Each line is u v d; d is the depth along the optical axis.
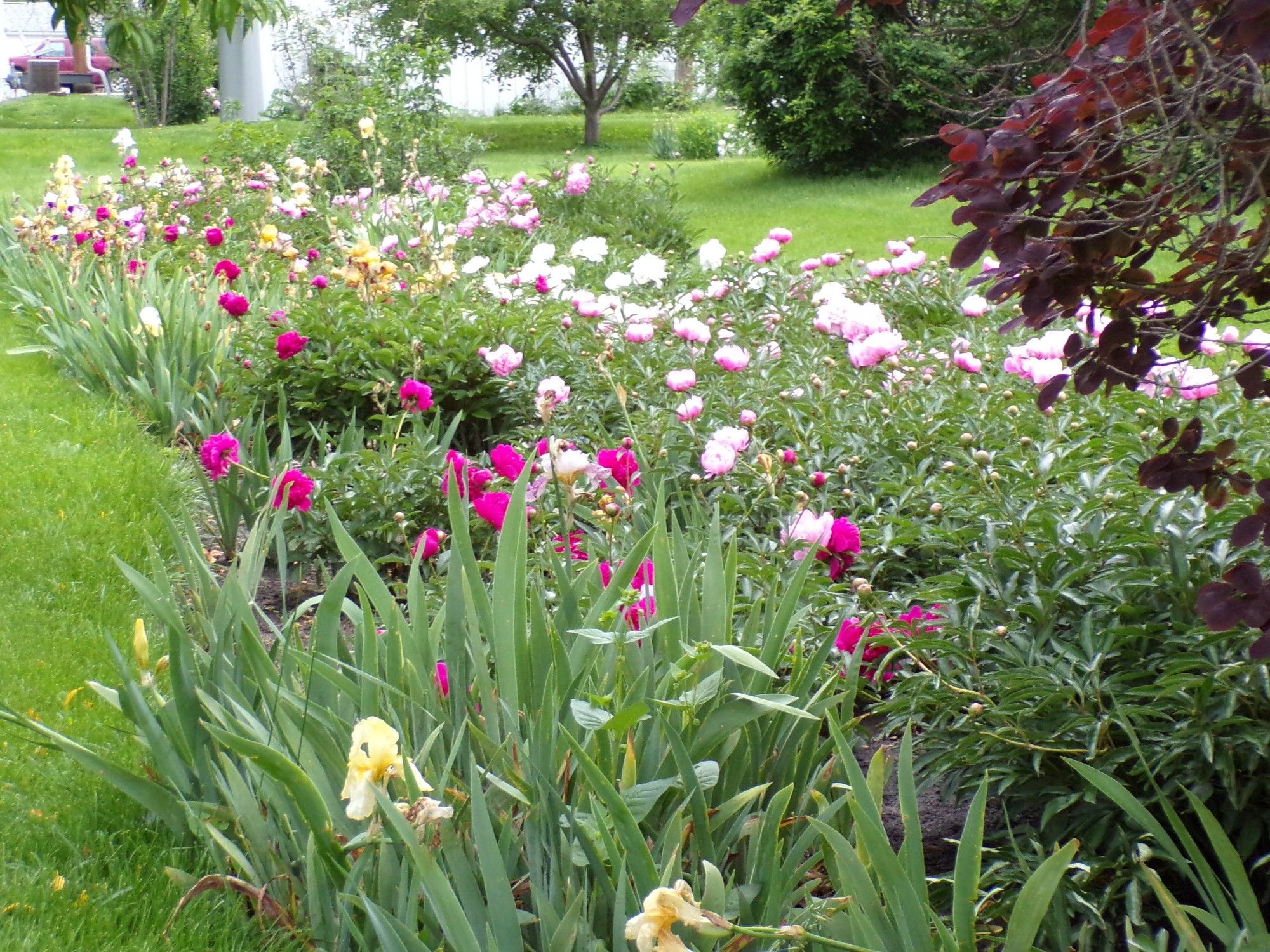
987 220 1.84
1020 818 2.87
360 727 1.87
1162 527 2.68
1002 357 5.45
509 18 26.69
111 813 2.73
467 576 2.42
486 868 1.92
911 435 4.32
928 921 1.91
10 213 11.61
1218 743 2.37
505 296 6.55
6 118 26.16
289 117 23.16
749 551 3.75
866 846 1.86
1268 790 2.48
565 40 27.92
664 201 11.39
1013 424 4.12
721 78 19.66
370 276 6.26
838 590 3.16
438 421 4.98
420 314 6.42
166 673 2.72
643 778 2.26
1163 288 2.05
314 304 6.47
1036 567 2.84
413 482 4.59
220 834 2.28
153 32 22.06
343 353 6.00
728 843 2.27
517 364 4.76
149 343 6.33
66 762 2.98
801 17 17.25
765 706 2.22
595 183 11.39
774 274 7.12
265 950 2.19
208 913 2.29
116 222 8.35
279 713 2.21
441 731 2.33
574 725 2.29
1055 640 2.66
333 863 2.15
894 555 3.66
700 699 2.24
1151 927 2.47
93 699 3.35
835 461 4.21
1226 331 3.98
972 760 2.65
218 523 4.57
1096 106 1.81
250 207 10.75
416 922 2.00
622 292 7.02
